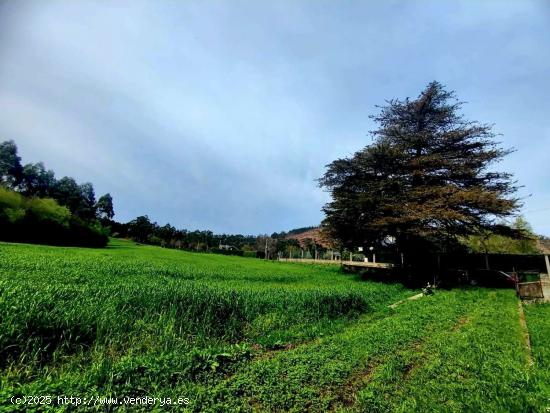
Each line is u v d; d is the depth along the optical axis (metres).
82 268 17.98
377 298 17.33
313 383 6.11
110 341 7.00
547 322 11.93
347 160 27.84
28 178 78.00
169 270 21.75
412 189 25.44
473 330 10.50
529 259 26.28
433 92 28.44
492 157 25.28
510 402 5.45
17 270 15.08
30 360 5.86
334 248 29.44
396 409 5.29
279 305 11.65
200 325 8.75
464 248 29.14
